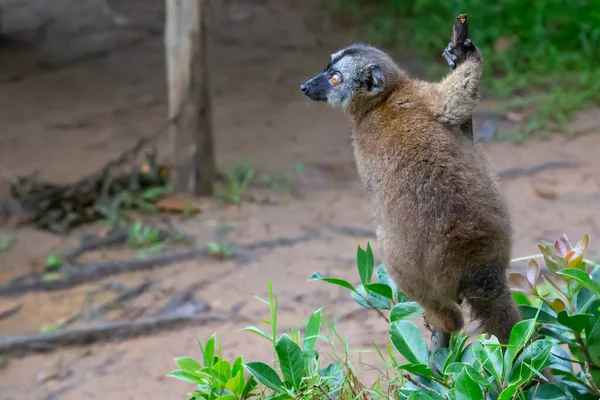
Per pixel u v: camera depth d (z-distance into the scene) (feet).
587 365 13.14
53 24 51.44
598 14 40.70
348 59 13.44
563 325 12.53
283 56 45.80
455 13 44.50
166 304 23.20
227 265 25.23
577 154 32.60
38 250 26.45
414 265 12.00
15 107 39.81
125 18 52.47
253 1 54.24
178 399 18.97
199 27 28.27
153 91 41.91
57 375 20.24
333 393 12.87
